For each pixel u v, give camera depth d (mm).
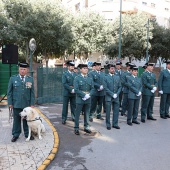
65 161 5160
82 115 9539
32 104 6277
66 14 26016
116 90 7699
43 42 24188
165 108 9531
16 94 6035
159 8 44375
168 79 9281
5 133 6738
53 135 6707
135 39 27312
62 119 8281
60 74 13031
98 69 8961
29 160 5004
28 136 6258
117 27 27922
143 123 8531
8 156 5184
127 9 37875
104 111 10305
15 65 11570
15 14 22266
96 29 29141
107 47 28109
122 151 5758
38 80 11844
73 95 8242
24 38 22250
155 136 6973
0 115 8844
